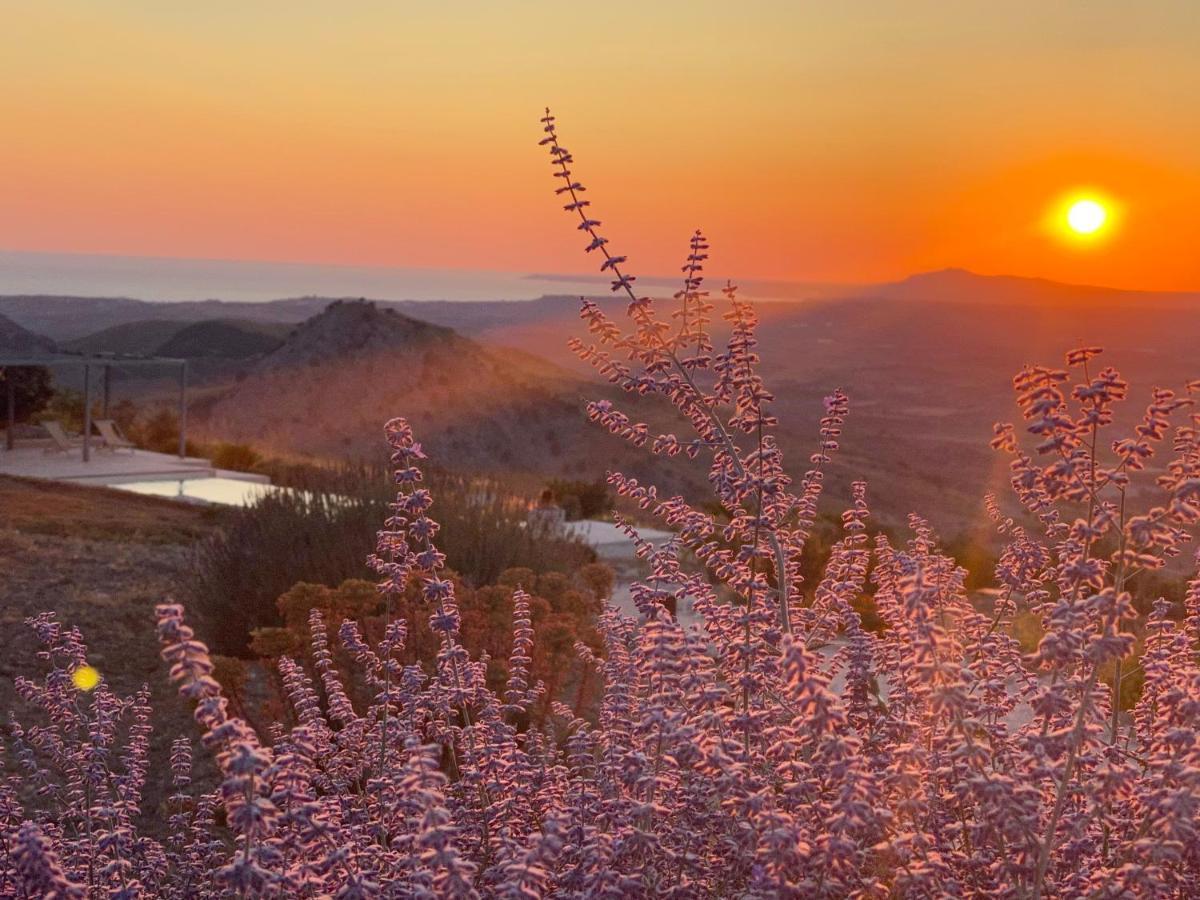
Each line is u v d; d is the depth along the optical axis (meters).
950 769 2.57
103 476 30.19
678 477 80.38
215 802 4.25
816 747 2.58
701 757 2.43
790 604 3.88
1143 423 2.54
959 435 130.50
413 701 3.79
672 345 3.55
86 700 8.05
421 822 2.35
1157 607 3.49
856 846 2.36
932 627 2.39
